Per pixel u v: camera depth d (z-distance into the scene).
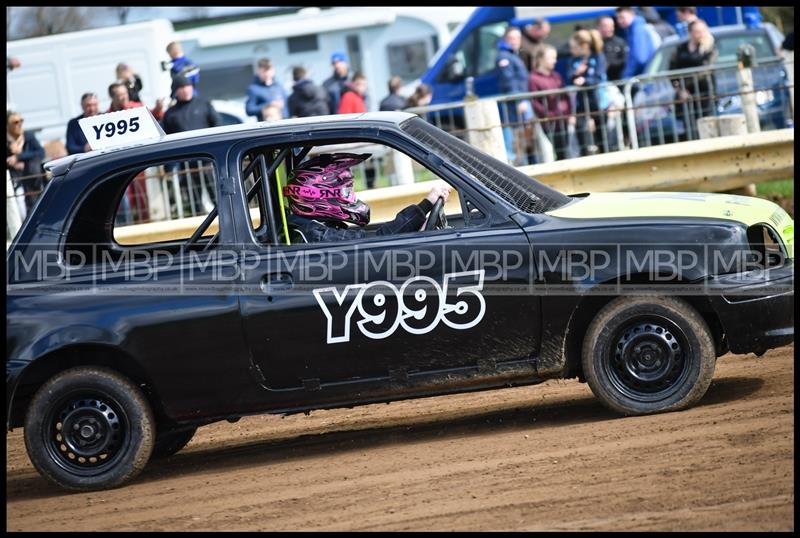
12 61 44.31
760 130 33.72
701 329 15.52
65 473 16.11
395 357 15.56
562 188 30.44
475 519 12.63
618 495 12.89
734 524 11.69
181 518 14.15
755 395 16.45
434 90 50.50
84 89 44.78
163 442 18.55
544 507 12.77
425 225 16.41
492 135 30.58
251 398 15.77
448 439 16.58
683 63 37.91
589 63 38.03
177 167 31.30
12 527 14.75
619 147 33.16
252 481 15.70
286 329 15.58
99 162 16.56
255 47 51.31
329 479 15.16
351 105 39.06
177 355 15.70
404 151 16.03
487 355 15.56
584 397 18.30
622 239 15.39
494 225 15.63
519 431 16.38
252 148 16.17
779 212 16.50
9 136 34.41
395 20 52.06
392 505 13.53
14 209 32.00
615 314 15.59
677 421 15.35
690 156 30.42
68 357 16.30
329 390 15.70
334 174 16.42
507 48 38.00
